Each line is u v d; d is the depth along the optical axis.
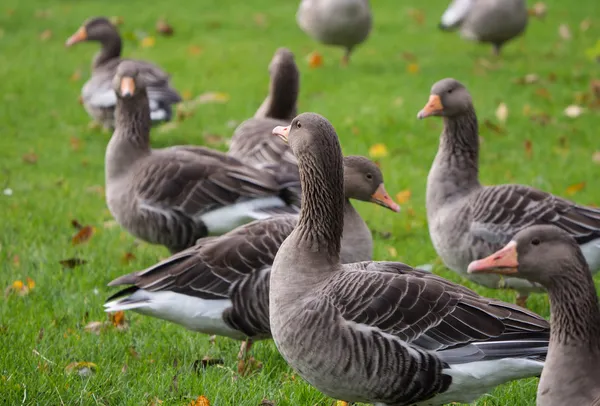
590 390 6.32
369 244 9.86
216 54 24.55
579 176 15.69
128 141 12.07
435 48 25.17
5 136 18.12
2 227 13.23
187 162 11.72
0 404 7.84
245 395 8.31
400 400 7.31
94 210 14.45
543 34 26.30
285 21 28.45
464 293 7.39
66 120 19.33
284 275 7.47
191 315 8.98
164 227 11.64
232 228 11.56
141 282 9.05
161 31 26.55
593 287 6.47
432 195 11.23
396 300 7.12
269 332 9.12
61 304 10.52
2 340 9.18
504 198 10.56
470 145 11.15
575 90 20.56
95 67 19.88
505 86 20.84
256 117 15.24
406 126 18.38
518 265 6.63
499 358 7.06
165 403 8.06
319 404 8.38
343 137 17.86
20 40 25.78
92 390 8.23
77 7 29.80
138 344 9.53
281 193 11.77
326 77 22.19
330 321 7.11
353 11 22.48
